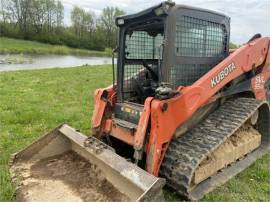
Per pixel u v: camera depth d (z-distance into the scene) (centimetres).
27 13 6925
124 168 335
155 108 354
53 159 439
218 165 433
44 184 382
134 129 394
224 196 400
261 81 541
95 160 400
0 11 6762
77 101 959
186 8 387
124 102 446
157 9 372
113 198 347
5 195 373
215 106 478
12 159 423
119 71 451
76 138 417
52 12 7231
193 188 398
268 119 539
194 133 415
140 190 311
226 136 402
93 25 7481
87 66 2491
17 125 676
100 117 455
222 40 450
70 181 387
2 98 961
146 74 472
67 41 6912
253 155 520
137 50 463
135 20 420
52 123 701
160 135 359
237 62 454
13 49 4881
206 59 430
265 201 397
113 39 7269
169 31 374
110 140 454
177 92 370
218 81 419
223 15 441
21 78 1495
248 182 442
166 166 375
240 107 473
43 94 1058
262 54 519
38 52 5072
